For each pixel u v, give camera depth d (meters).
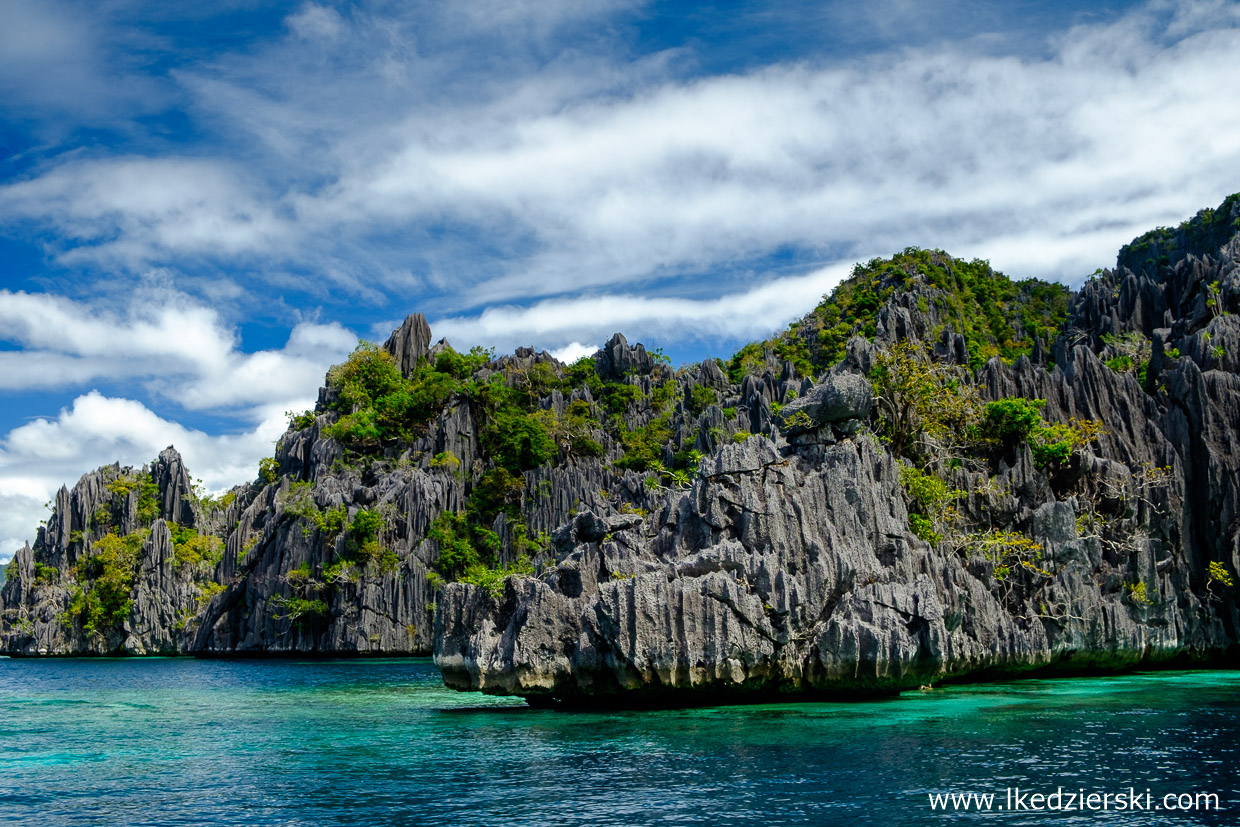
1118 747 41.88
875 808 32.41
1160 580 78.81
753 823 30.86
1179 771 37.28
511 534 141.62
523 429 157.75
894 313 155.88
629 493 129.62
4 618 169.12
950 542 71.69
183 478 182.25
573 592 56.12
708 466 57.50
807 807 32.59
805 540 54.91
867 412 64.69
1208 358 93.50
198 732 52.09
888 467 64.50
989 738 44.06
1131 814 31.70
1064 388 96.25
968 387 97.06
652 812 32.22
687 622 50.75
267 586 139.50
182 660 136.88
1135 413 91.38
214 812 33.56
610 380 194.50
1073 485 84.56
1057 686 65.56
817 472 59.69
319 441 163.00
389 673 100.06
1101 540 78.38
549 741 44.84
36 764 42.97
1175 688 64.50
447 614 58.31
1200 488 84.62
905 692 60.88
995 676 68.00
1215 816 31.45
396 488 145.12
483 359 198.38
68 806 34.78
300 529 139.75
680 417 164.25
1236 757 39.75
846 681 53.69
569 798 34.09
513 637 54.66
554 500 142.38
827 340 175.38
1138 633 74.31
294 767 41.00
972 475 82.81
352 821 32.00
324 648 135.50
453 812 32.72
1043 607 71.50
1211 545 82.94
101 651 155.12
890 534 59.19
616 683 53.09
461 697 69.69
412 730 50.88
